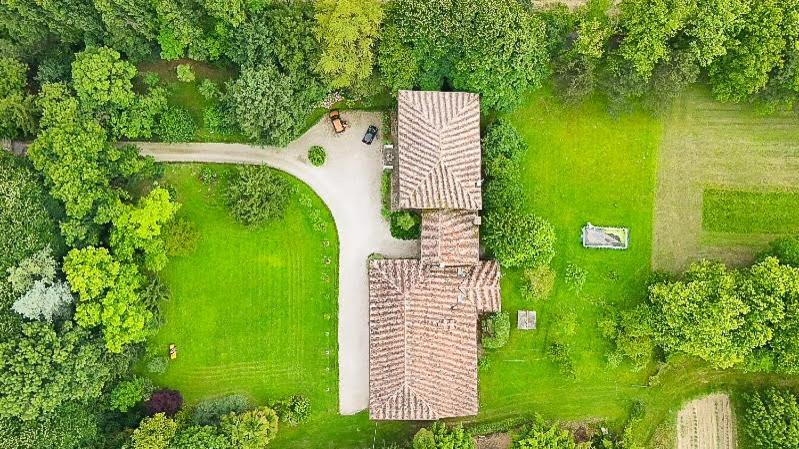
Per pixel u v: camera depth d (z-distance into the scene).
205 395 60.34
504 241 57.25
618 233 61.00
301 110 56.59
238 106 54.41
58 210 54.94
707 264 57.88
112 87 53.91
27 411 51.16
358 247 60.84
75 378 52.75
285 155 60.69
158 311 57.41
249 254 60.59
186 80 57.84
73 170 53.00
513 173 58.56
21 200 52.75
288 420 59.34
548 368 61.56
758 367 57.81
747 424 59.34
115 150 54.78
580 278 60.78
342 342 60.84
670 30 53.66
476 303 57.62
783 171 60.94
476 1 52.84
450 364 56.56
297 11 54.09
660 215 61.56
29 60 58.16
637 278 61.53
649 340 59.19
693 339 55.97
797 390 61.06
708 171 61.12
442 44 54.59
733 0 53.03
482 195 58.59
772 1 53.81
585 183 61.56
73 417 54.28
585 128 61.56
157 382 59.97
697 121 61.34
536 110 61.34
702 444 61.47
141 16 53.50
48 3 52.66
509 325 60.25
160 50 58.06
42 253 53.03
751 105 61.47
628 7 55.75
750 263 61.12
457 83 57.16
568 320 60.31
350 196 60.88
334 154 60.84
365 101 60.22
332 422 60.78
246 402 59.78
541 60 56.91
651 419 61.53
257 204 57.12
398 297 55.53
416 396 55.41
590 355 61.31
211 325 60.44
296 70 55.12
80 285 52.31
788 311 55.34
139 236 54.38
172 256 59.56
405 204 54.94
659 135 61.06
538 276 58.78
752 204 61.12
